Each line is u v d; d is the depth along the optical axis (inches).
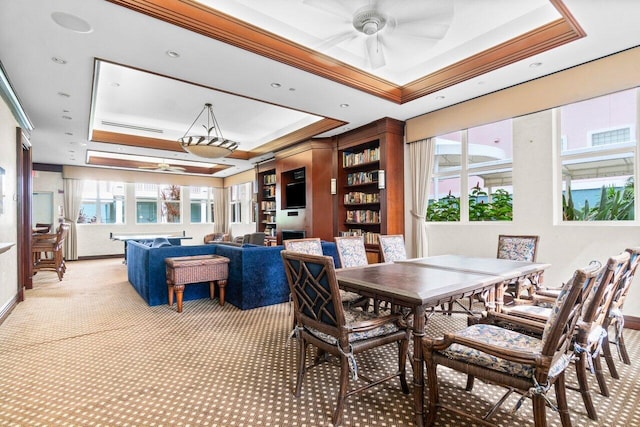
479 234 171.6
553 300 98.1
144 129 252.4
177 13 100.6
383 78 163.2
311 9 115.7
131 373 92.1
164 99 193.9
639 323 124.0
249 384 85.8
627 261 71.3
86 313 151.1
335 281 67.9
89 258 367.9
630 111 131.0
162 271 166.7
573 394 81.2
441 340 66.1
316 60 134.4
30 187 204.1
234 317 145.2
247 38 114.9
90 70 132.0
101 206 382.9
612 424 68.7
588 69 130.4
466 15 119.0
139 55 120.9
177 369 94.6
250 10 116.4
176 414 72.6
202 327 131.8
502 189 168.7
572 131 145.4
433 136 187.8
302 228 255.1
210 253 182.1
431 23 96.5
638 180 126.6
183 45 114.0
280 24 124.0
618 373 90.5
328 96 162.6
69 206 350.9
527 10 116.3
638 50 119.0
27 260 202.2
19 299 170.9
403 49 138.1
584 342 68.2
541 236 148.5
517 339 66.7
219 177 453.1
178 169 335.0
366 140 213.8
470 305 117.6
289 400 78.2
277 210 285.3
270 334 123.7
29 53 118.6
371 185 230.5
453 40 136.6
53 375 91.1
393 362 100.4
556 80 139.2
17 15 96.3
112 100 194.4
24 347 111.3
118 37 108.7
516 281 111.7
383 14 91.4
